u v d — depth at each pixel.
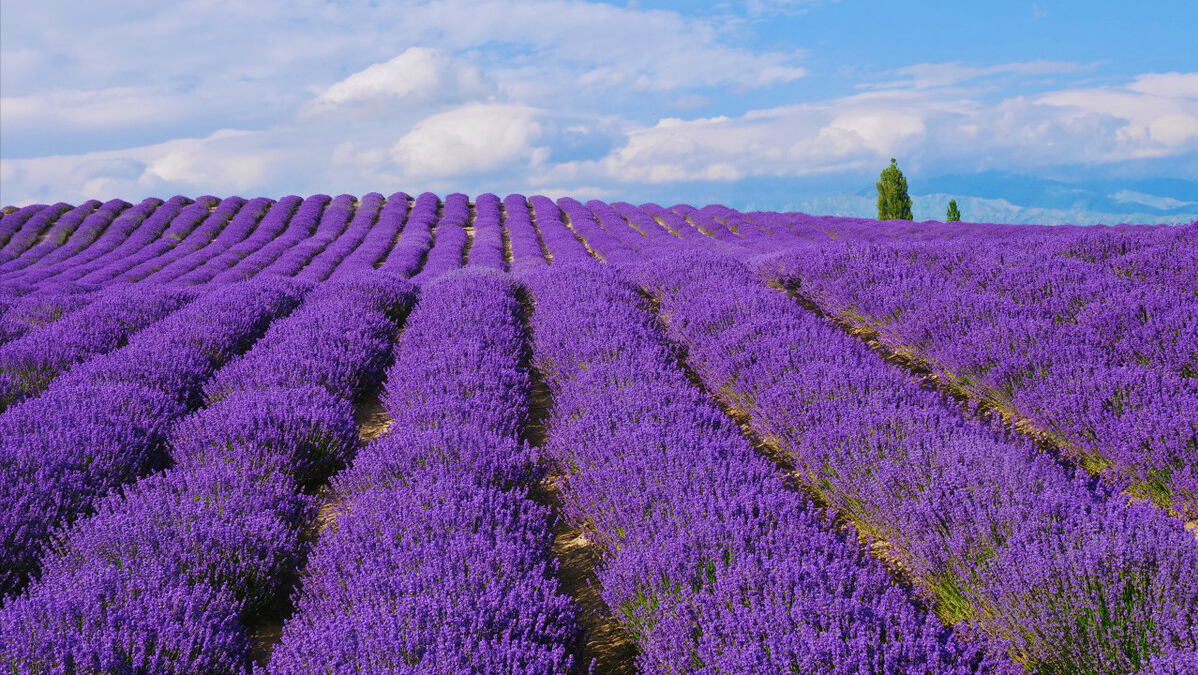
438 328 6.73
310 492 4.20
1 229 32.31
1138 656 1.95
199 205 37.88
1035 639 2.06
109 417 4.41
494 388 5.00
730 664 1.95
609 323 6.33
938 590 2.51
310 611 2.57
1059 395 3.60
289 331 6.84
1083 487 2.81
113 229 32.59
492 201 40.31
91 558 2.87
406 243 26.36
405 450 3.83
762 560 2.41
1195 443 2.98
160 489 3.56
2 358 6.04
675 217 35.00
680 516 2.82
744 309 6.29
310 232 32.38
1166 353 4.08
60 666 2.08
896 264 7.34
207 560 2.86
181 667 2.18
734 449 3.58
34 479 3.56
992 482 2.73
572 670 2.36
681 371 5.20
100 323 7.84
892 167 35.94
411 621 2.25
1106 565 2.12
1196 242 7.20
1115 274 6.48
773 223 31.19
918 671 1.81
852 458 3.19
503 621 2.29
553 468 4.17
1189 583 2.01
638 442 3.62
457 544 2.73
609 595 2.55
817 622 2.09
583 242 28.41
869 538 3.16
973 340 4.56
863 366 4.45
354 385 5.77
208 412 4.59
